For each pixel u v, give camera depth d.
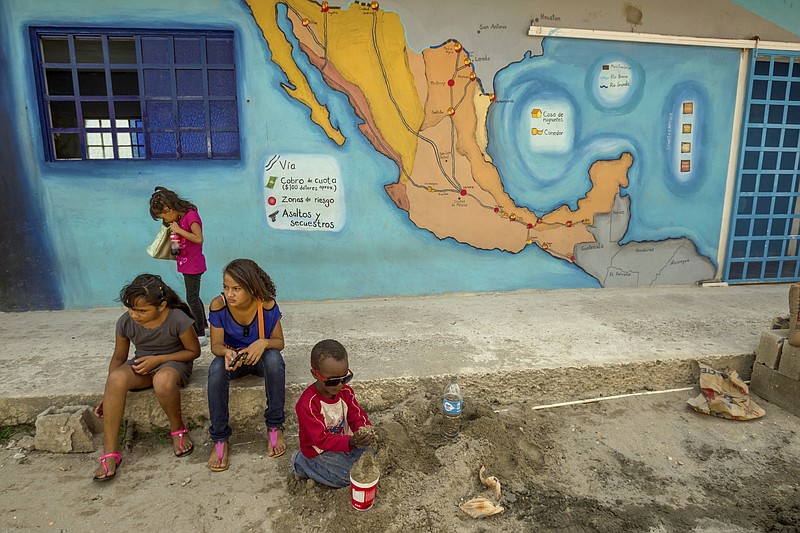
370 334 4.32
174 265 5.05
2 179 4.68
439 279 5.49
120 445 3.19
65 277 4.93
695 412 3.60
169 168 4.87
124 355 3.15
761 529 2.54
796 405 3.57
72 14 4.54
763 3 5.50
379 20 4.91
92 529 2.53
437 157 5.23
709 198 5.82
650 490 2.82
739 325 4.57
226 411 3.00
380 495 2.66
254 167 4.99
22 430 3.28
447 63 5.08
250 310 3.05
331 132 5.03
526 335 4.30
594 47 5.29
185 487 2.84
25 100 4.59
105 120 5.09
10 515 2.62
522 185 5.43
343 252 5.28
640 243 5.78
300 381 3.46
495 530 2.52
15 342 4.12
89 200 4.83
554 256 5.64
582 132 5.44
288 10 4.76
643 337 4.27
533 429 3.31
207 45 4.87
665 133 5.59
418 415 3.27
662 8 5.33
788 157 6.72
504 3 5.05
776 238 6.03
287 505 2.70
